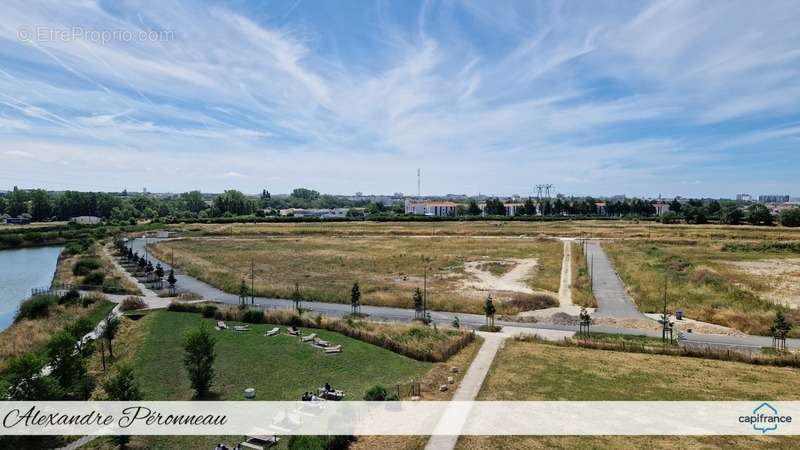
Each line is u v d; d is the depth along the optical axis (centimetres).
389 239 11425
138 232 12975
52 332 3966
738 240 9631
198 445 2116
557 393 2667
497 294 5341
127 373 2372
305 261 7944
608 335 3809
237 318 4262
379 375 2944
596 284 6069
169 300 5109
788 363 3128
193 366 2650
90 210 18612
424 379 2823
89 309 4706
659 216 18200
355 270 7056
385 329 3797
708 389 2734
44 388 2330
